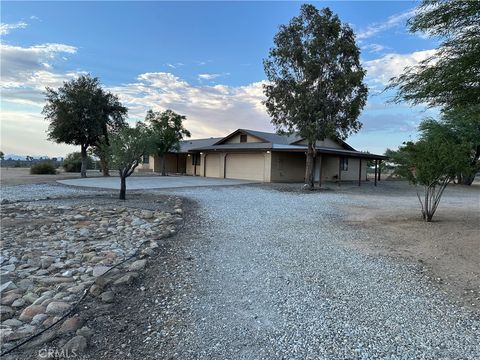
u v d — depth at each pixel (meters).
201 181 23.12
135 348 2.79
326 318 3.41
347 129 17.80
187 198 13.30
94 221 8.44
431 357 2.72
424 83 5.48
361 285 4.36
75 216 8.80
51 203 11.19
